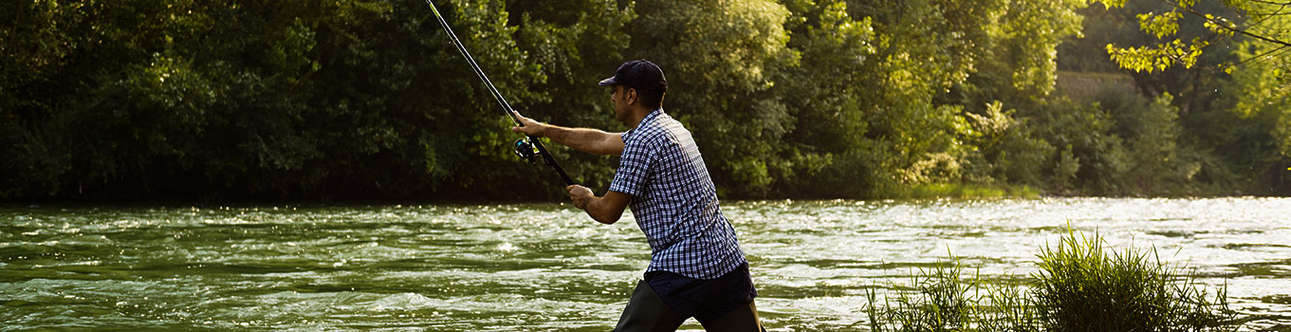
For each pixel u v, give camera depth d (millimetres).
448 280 7844
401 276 8078
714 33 24406
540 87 24266
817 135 29688
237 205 20281
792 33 29734
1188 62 8648
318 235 12133
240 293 7043
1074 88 44250
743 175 26188
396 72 21266
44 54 19203
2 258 9094
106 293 6977
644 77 3688
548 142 23906
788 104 28812
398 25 21438
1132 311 4633
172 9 20203
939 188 31281
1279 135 42594
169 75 18562
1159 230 14242
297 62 20531
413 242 11234
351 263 9016
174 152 19406
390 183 23672
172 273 8125
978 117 34750
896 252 10336
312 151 20969
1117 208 22766
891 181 29734
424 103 22281
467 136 23062
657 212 3615
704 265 3578
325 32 21812
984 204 24766
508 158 22672
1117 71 47531
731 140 26078
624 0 24984
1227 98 43469
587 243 11203
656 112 3703
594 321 6008
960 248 10820
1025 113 39469
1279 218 18188
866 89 31375
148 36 20266
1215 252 10453
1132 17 46969
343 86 21969
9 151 18828
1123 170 38156
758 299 6859
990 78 38562
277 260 9203
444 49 21359
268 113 20469
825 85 29625
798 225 15016
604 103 24781
